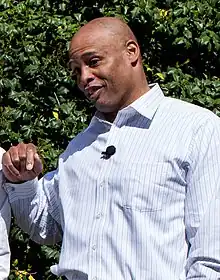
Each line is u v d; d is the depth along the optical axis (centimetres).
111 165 284
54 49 441
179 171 272
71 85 439
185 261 270
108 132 293
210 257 261
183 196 272
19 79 440
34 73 436
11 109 434
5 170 298
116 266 272
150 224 270
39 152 425
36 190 311
